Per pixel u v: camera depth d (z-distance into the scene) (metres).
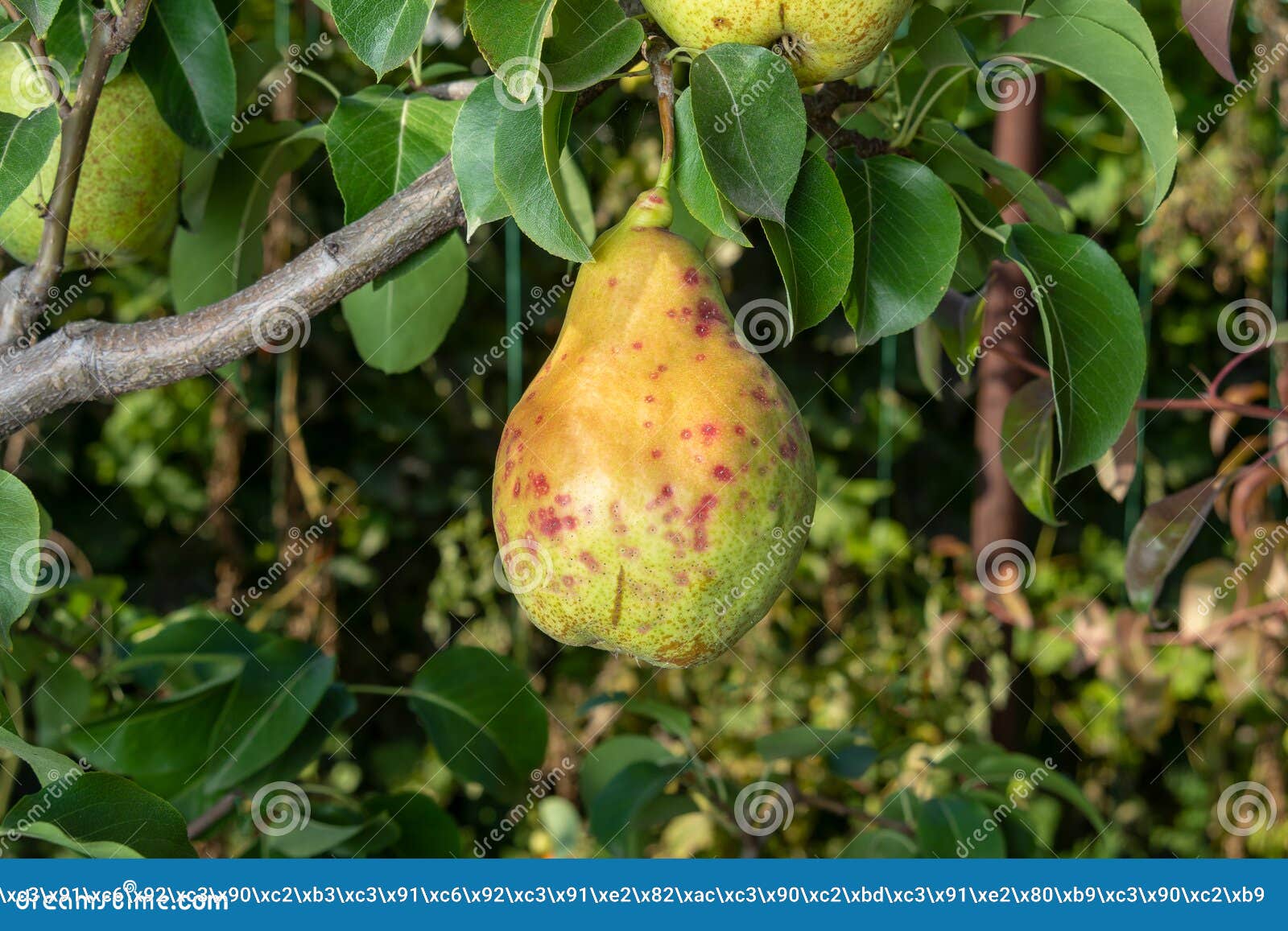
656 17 0.82
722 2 0.79
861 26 0.80
